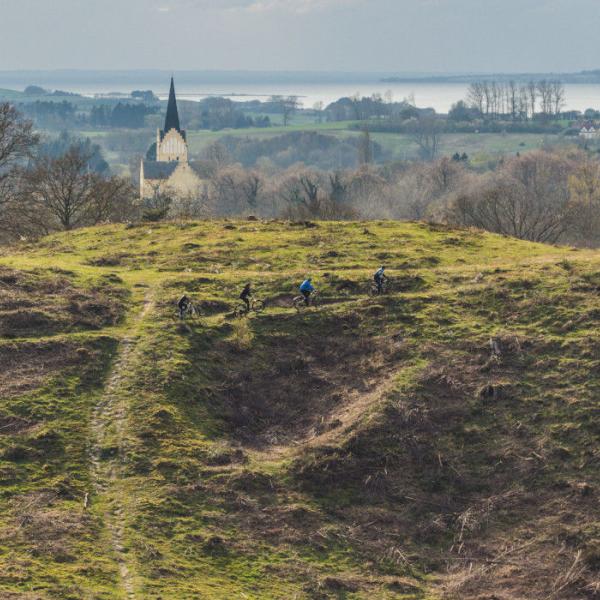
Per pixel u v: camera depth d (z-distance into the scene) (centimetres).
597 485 14400
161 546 12825
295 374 17688
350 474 14875
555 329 18038
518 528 13938
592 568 13075
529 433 15575
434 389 16625
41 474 14062
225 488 14200
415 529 14012
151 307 19562
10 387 16062
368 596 12488
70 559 12144
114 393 16300
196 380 16925
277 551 13200
